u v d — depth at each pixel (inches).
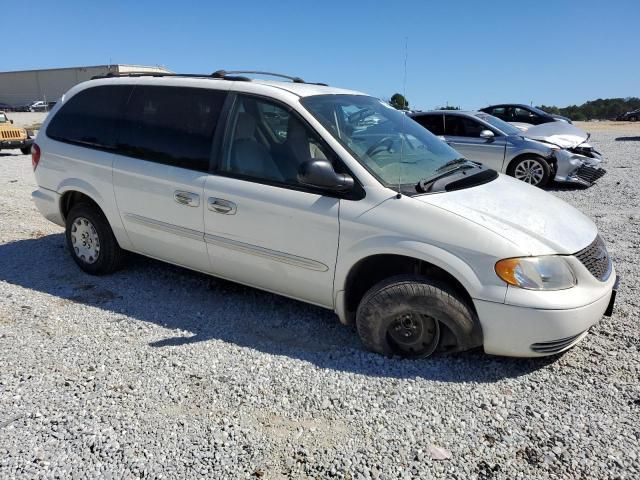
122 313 167.6
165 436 110.0
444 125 433.4
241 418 116.3
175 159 166.6
